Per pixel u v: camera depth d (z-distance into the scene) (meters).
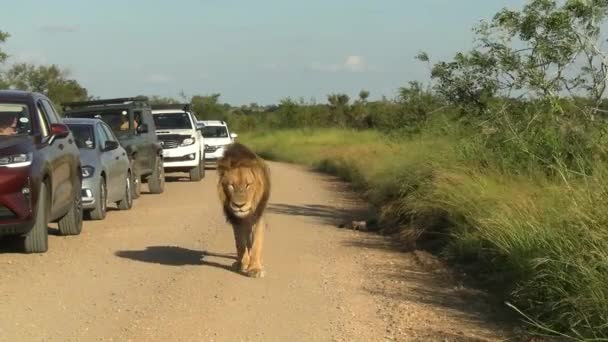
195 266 9.95
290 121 61.19
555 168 10.68
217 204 17.03
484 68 14.51
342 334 7.13
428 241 11.64
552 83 13.48
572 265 7.20
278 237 12.43
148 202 17.75
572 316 6.74
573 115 12.96
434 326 7.36
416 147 17.97
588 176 9.31
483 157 13.34
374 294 8.66
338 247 11.66
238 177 8.88
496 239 9.38
